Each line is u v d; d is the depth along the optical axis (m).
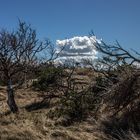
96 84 14.63
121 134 11.58
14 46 17.34
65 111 13.97
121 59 13.04
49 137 11.60
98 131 12.13
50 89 17.75
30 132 11.84
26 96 19.58
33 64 18.25
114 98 12.55
